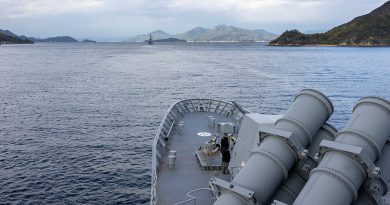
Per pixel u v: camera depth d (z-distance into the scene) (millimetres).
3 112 59938
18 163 37031
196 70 130750
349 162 9531
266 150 10984
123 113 60344
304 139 11367
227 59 193875
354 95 75688
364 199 10039
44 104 67125
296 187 11203
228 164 17062
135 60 184875
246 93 78375
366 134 9969
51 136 46750
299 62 168875
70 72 124312
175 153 18734
